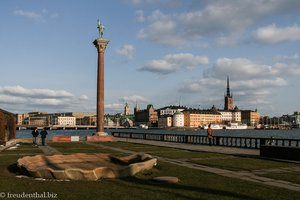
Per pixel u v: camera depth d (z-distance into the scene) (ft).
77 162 84.12
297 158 88.07
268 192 50.47
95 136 205.46
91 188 50.98
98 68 217.15
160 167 76.43
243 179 61.41
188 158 97.86
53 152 121.19
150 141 199.93
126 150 130.82
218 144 157.38
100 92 216.54
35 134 180.55
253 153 113.19
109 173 60.75
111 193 47.80
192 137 188.34
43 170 59.31
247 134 593.01
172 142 188.85
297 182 58.95
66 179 58.49
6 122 167.84
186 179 60.59
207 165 81.20
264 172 70.28
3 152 119.85
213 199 45.60
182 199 45.01
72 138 204.95
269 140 135.95
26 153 115.75
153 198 45.16
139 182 56.70
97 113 216.13
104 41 217.36
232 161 89.97
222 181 59.00
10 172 67.72
